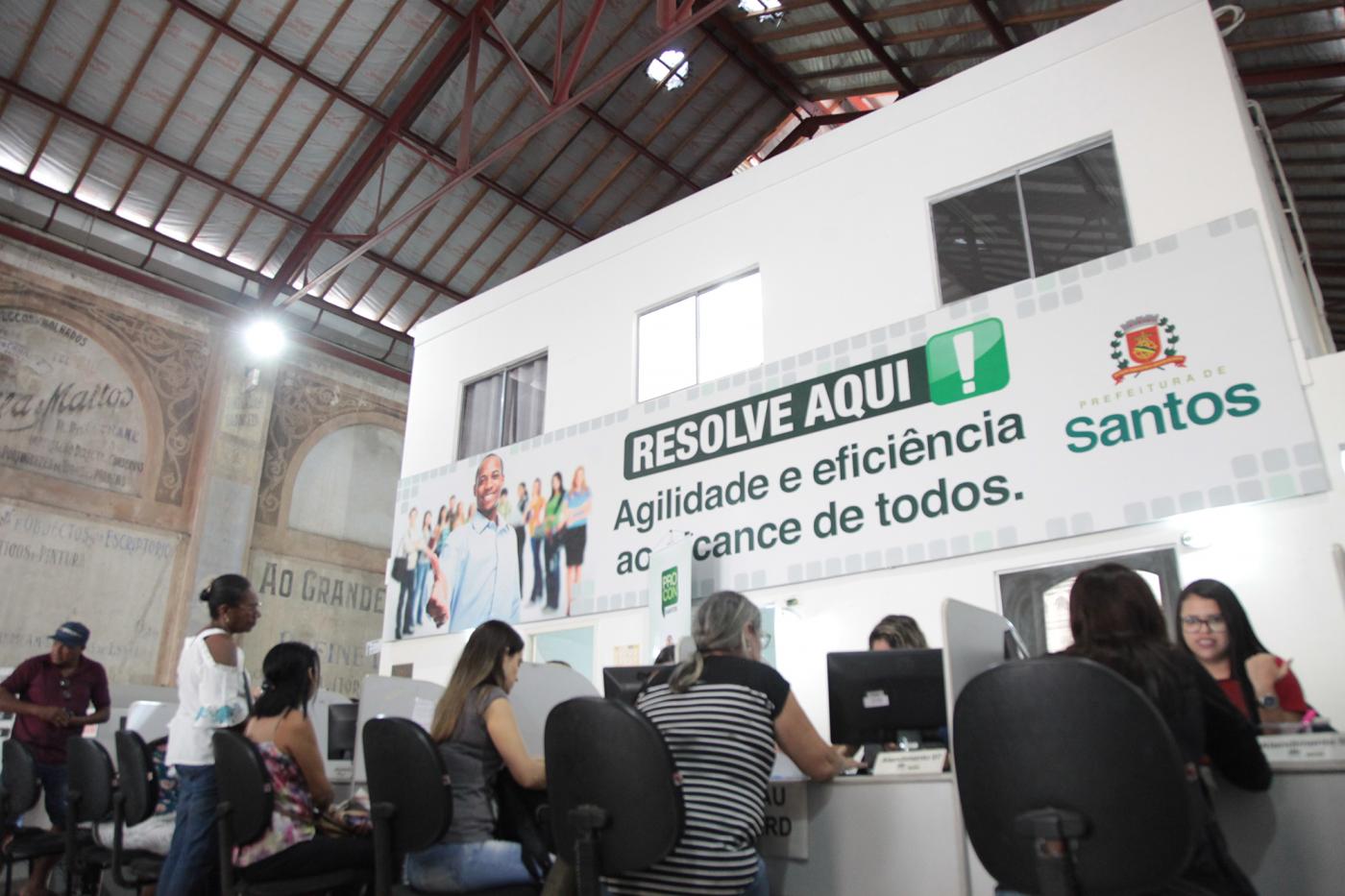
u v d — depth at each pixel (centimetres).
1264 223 471
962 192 594
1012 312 544
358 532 1330
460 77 1102
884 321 603
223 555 1166
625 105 1183
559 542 747
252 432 1232
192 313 1216
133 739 340
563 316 823
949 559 533
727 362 692
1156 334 489
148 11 976
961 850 226
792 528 607
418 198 1218
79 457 1085
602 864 205
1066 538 493
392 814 246
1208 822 169
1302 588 418
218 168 1138
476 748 262
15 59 996
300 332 1305
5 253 1073
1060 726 164
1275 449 439
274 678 305
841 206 650
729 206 721
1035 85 577
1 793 409
